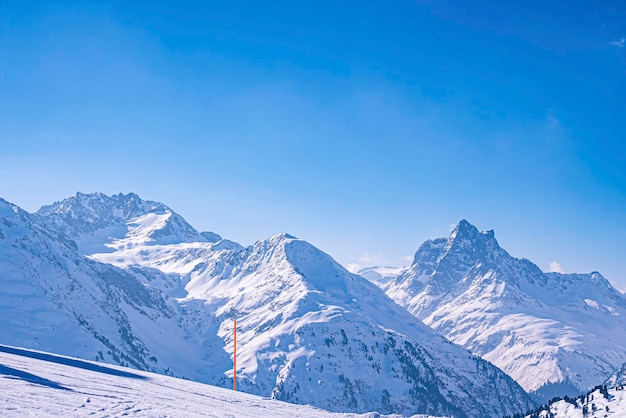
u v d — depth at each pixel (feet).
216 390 270.05
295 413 224.94
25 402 133.80
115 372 271.08
